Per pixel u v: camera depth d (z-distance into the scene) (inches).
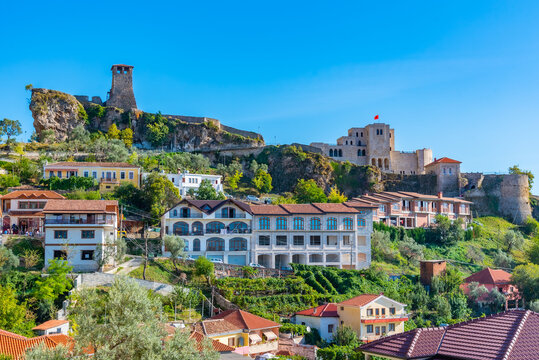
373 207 4335.6
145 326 1423.5
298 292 3415.4
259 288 3304.6
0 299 2432.3
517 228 6235.2
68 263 3201.3
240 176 6491.1
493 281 3934.5
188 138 7426.2
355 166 6924.2
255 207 4121.6
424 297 3558.1
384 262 4421.8
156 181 4603.8
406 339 1115.9
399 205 5541.3
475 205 6589.6
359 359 2502.5
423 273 3927.2
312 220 4119.1
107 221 3346.5
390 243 4736.7
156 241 3828.7
